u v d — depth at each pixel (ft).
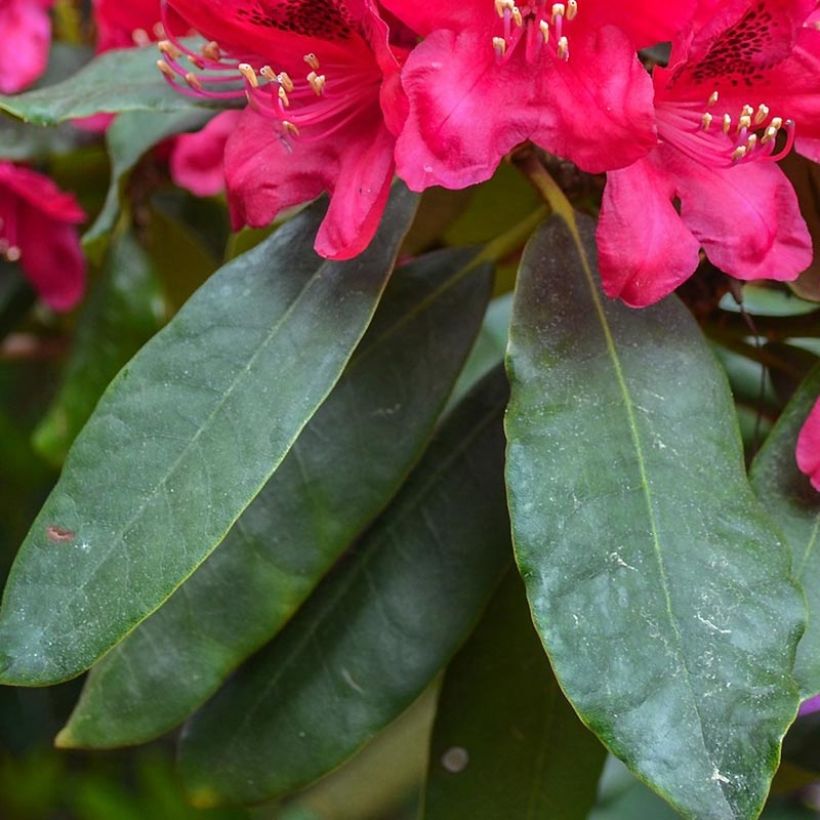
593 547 1.85
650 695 1.81
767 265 1.92
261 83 1.98
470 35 1.86
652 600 1.84
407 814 3.19
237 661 2.03
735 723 1.80
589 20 1.86
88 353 2.48
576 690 1.81
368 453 2.03
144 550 1.87
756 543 1.86
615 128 1.83
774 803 3.13
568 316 1.94
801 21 1.89
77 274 2.58
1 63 2.53
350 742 2.08
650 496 1.87
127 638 2.03
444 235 2.37
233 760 2.09
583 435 1.89
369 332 2.07
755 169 1.93
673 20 1.84
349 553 2.11
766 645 1.83
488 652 2.17
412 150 1.83
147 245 2.58
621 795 2.81
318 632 2.10
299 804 2.95
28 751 3.33
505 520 2.10
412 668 2.08
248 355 1.94
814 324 2.19
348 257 1.90
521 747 2.17
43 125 2.07
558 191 2.02
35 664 1.84
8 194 2.52
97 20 2.45
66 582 1.86
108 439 1.91
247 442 1.90
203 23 1.96
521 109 1.86
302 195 1.96
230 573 2.03
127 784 3.34
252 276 1.97
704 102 1.95
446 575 2.09
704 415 1.91
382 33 1.83
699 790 1.78
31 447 2.95
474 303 2.09
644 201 1.88
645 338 1.94
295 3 1.92
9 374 3.28
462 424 2.15
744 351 2.24
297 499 2.03
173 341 1.94
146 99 2.09
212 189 2.45
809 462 1.93
